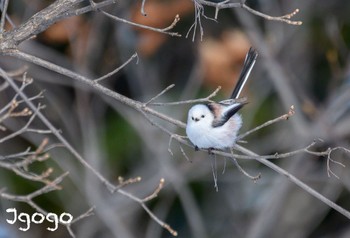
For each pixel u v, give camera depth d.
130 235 13.69
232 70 14.34
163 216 15.00
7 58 13.74
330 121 13.64
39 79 14.36
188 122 8.71
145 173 14.81
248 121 14.37
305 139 13.51
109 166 15.02
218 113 8.64
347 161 14.36
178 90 15.41
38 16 8.03
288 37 14.11
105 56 14.72
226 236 15.37
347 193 16.02
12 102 8.55
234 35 14.27
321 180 14.25
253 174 14.75
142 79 14.72
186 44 15.33
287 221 14.66
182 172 14.06
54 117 14.72
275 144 14.55
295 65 14.89
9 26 13.66
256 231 14.23
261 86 14.58
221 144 8.62
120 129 15.30
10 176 14.71
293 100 13.51
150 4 14.17
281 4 14.62
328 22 15.03
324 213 15.35
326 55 14.77
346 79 14.25
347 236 16.09
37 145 14.30
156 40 14.44
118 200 14.42
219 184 15.30
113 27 14.45
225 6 7.52
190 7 14.45
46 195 14.75
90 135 14.08
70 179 14.66
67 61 14.24
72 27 14.01
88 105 14.51
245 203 15.16
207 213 15.46
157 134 14.08
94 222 14.46
